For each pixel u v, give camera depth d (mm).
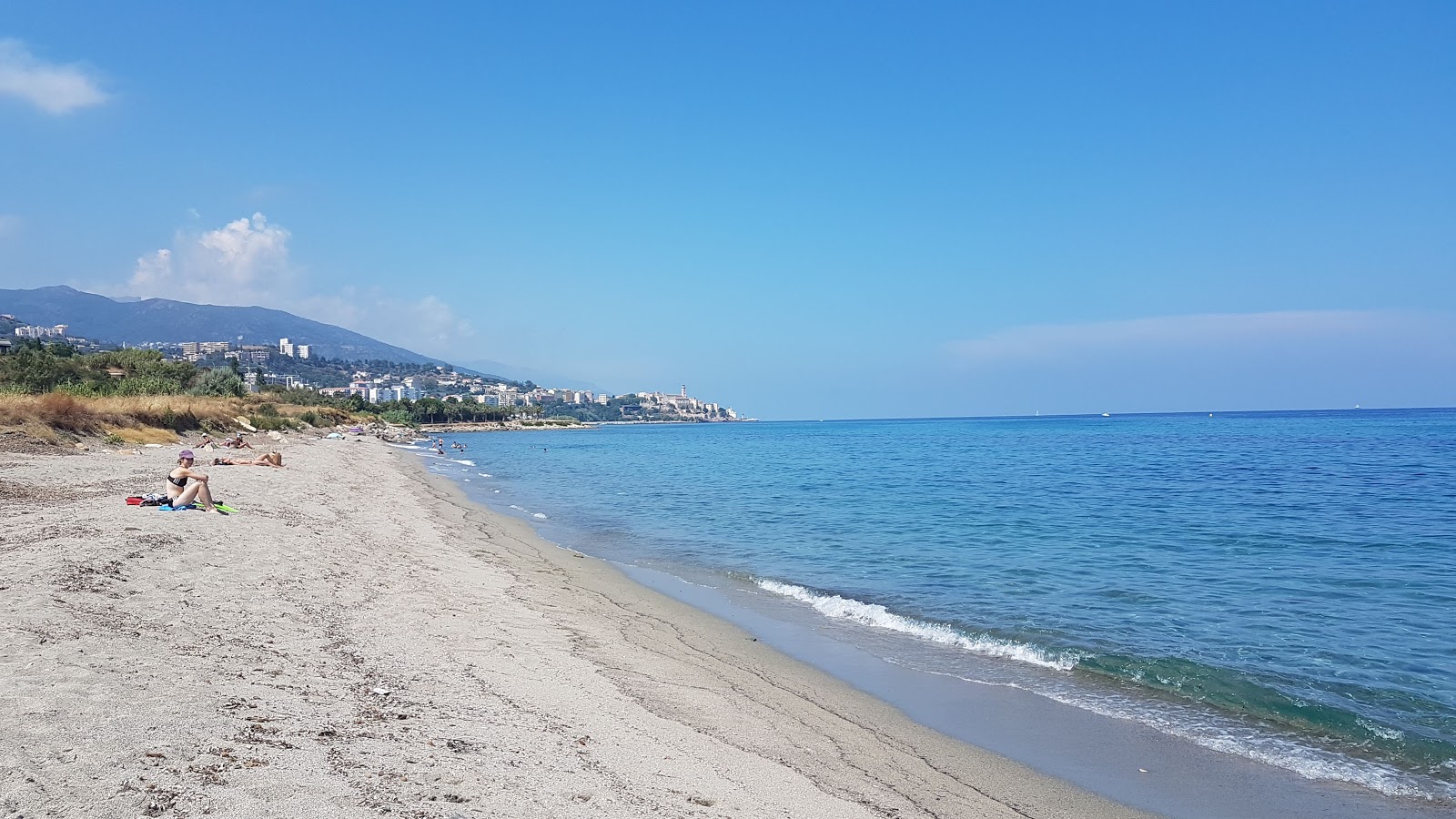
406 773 5641
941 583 17141
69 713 5621
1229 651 12000
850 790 6957
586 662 10070
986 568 18922
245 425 55625
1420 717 9328
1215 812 7035
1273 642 12445
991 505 32719
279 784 5066
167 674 6852
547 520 28234
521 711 7707
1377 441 84438
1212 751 8398
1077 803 7148
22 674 6223
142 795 4609
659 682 9648
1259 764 8070
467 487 40875
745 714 8805
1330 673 10914
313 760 5562
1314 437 97188
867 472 52969
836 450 87562
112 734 5379
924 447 93375
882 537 24000
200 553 12594
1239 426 151875
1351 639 12633
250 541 14492
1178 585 16859
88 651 7070
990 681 10680
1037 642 12500
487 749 6453
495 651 9938
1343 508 30922
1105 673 10969
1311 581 17344
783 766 7301
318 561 13914
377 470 42312
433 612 11648
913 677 10812
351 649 9000
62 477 21344
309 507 21531
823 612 14531
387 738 6305
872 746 8266
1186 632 13125
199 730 5727
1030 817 6805
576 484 44062
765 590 16469
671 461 68500
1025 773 7785
